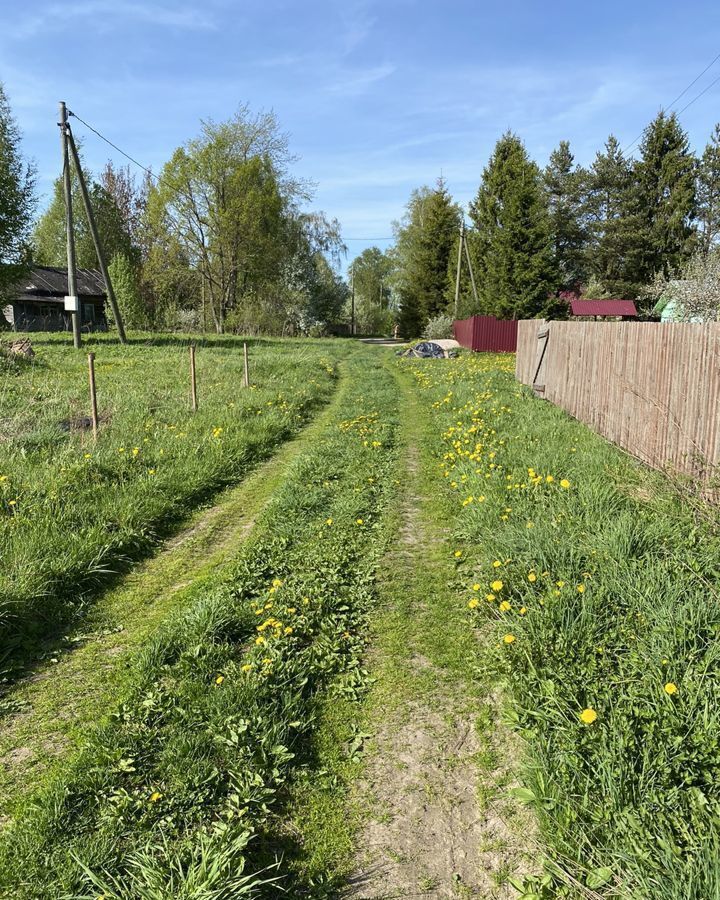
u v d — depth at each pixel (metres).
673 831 2.24
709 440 5.67
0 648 3.83
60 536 5.09
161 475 6.97
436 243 47.38
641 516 4.94
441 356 27.72
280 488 7.09
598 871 2.13
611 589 3.77
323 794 2.73
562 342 11.27
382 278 81.69
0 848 2.40
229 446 8.61
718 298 16.66
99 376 15.18
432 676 3.57
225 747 2.88
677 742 2.51
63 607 4.34
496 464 7.10
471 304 35.69
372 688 3.47
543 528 4.76
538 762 2.66
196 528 6.13
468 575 4.73
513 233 31.70
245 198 40.72
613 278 40.53
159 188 41.19
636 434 7.36
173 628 3.94
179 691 3.31
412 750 3.00
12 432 8.34
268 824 2.57
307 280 49.44
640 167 37.91
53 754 2.96
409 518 6.21
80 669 3.68
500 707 3.26
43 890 2.21
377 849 2.46
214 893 2.05
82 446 7.62
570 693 2.96
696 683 2.84
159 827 2.46
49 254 48.81
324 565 4.95
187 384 13.95
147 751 2.89
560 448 7.49
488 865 2.38
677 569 3.96
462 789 2.76
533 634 3.49
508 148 35.56
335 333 61.16
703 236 37.31
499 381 15.51
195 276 44.81
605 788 2.41
